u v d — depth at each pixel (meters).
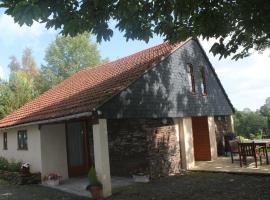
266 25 8.45
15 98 31.00
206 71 19.22
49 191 13.94
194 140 19.39
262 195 10.19
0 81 32.41
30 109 20.52
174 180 13.98
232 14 8.75
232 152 16.41
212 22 8.88
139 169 15.02
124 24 8.76
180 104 16.61
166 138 15.77
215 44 9.93
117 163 16.20
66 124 17.12
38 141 16.36
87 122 17.61
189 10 8.95
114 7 8.12
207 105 18.73
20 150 18.59
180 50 17.44
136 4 8.25
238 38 9.77
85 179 16.17
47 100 20.39
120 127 16.06
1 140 21.81
